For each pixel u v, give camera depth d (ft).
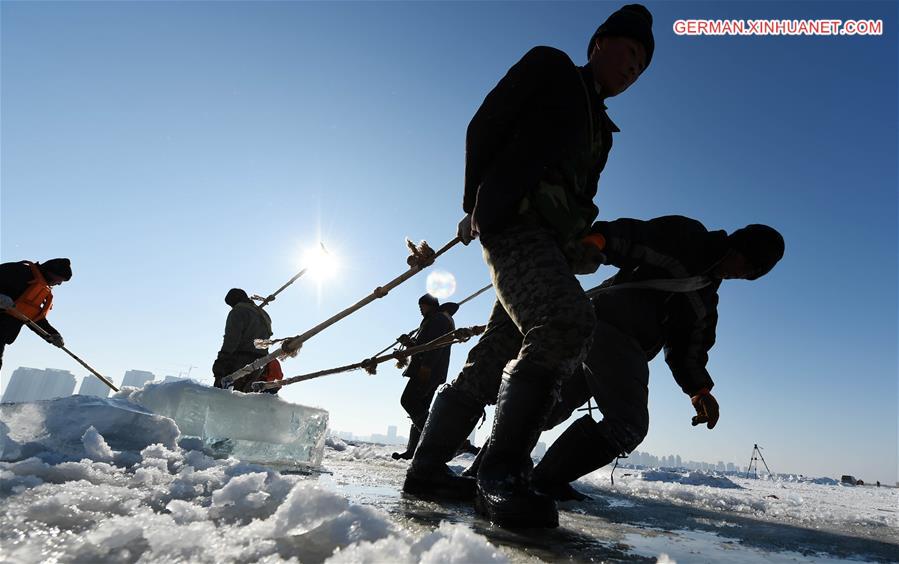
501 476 4.92
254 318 17.28
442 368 18.86
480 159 5.75
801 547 5.65
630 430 7.32
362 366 10.03
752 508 10.09
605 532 5.11
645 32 6.33
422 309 19.66
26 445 5.61
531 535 4.43
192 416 9.04
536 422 4.85
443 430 6.91
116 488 4.19
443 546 2.52
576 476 7.80
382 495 6.33
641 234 7.47
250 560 2.56
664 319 7.86
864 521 9.54
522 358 4.94
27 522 2.93
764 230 7.57
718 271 7.79
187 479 4.97
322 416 11.18
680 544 4.92
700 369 8.35
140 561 2.40
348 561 2.44
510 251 5.22
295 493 3.28
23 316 16.19
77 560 2.35
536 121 5.50
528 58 5.86
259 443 9.79
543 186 5.22
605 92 6.55
